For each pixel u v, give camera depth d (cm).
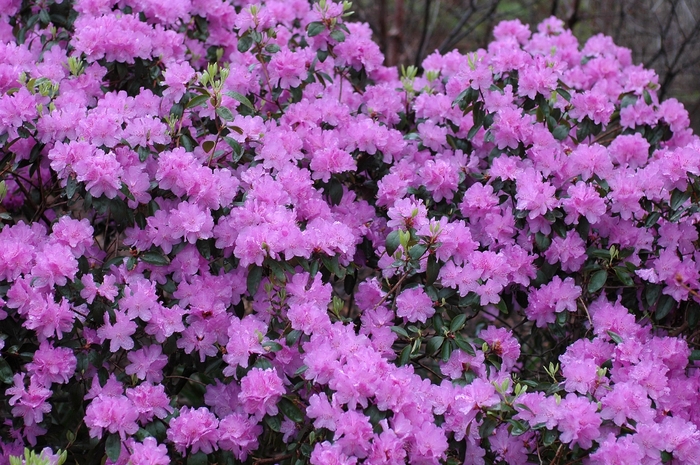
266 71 293
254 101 300
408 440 205
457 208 274
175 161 239
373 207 278
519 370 300
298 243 230
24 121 244
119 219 238
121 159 246
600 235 270
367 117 299
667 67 470
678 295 254
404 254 236
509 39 327
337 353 222
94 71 278
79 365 227
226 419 222
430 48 579
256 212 239
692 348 276
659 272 256
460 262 246
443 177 267
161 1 301
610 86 329
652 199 263
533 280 264
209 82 277
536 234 258
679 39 494
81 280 224
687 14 491
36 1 309
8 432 250
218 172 244
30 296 218
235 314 256
